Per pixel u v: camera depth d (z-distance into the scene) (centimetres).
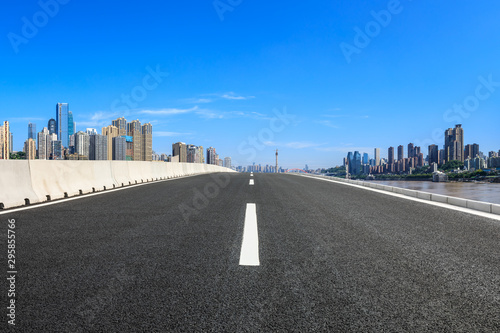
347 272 304
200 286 271
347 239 429
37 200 783
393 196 909
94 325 208
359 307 232
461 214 617
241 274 299
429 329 203
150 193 983
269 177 2022
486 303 239
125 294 255
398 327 205
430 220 560
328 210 666
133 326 207
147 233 464
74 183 978
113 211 653
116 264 328
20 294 255
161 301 243
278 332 199
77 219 568
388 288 266
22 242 413
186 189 1112
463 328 204
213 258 347
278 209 679
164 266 321
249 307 233
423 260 340
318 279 286
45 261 337
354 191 1048
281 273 302
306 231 476
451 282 279
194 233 464
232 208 691
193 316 220
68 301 243
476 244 404
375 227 504
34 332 200
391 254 362
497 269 312
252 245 399
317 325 207
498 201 1226
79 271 307
